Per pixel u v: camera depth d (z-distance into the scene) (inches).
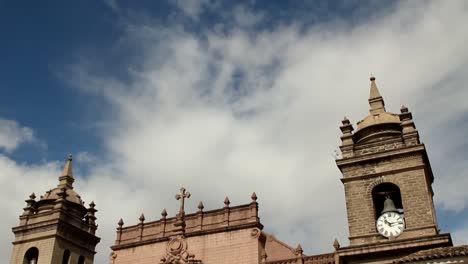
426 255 1091.3
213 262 1541.6
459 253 1063.0
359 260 1248.8
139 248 1692.9
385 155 1364.4
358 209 1338.6
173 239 1627.7
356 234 1310.3
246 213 1574.8
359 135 1459.2
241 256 1512.1
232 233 1560.0
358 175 1379.2
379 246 1229.1
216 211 1625.2
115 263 1705.2
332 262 1375.5
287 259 1440.7
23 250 1775.3
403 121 1403.8
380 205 1384.1
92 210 1959.9
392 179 1341.0
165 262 1588.3
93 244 1913.1
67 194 1876.2
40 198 1907.0
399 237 1262.3
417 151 1334.9
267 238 1534.2
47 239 1756.9
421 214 1269.7
